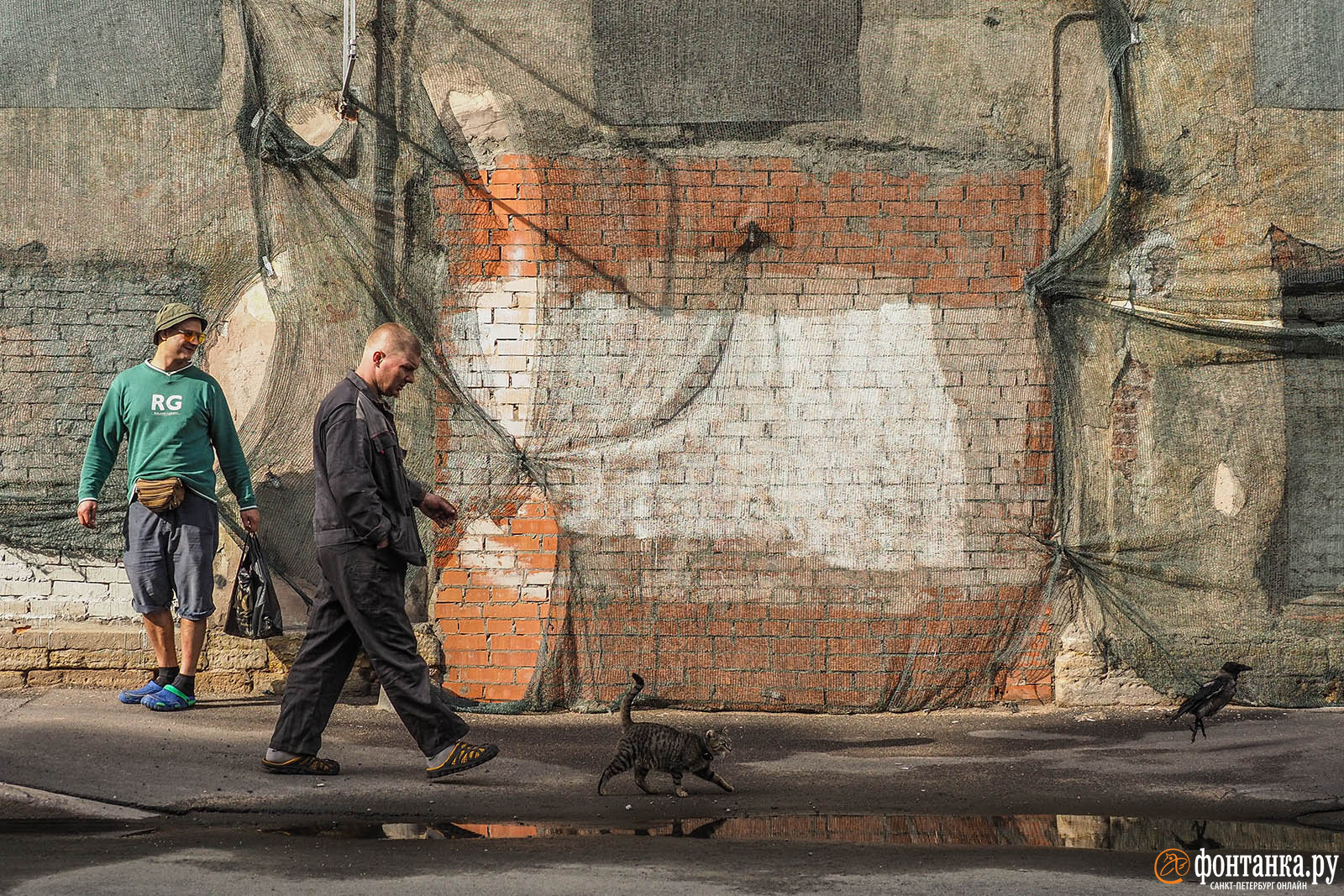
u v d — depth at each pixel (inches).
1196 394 391.9
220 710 366.0
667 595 386.6
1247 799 287.1
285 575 386.6
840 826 262.1
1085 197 391.2
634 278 389.4
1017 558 389.1
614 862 231.1
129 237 390.9
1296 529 391.9
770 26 388.8
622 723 289.0
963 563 388.2
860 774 310.0
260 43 386.6
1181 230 391.9
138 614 393.1
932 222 390.3
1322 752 333.4
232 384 389.1
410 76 386.3
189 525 362.9
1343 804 282.2
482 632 386.0
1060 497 389.4
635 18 387.5
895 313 390.6
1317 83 394.0
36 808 262.8
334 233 385.1
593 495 387.5
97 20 389.4
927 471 389.4
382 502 291.9
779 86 388.8
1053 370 389.4
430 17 386.6
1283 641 390.9
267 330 389.7
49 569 393.1
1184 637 390.6
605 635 386.0
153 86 389.4
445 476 386.6
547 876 220.8
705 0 388.5
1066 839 253.1
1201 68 392.5
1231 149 392.8
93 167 390.6
